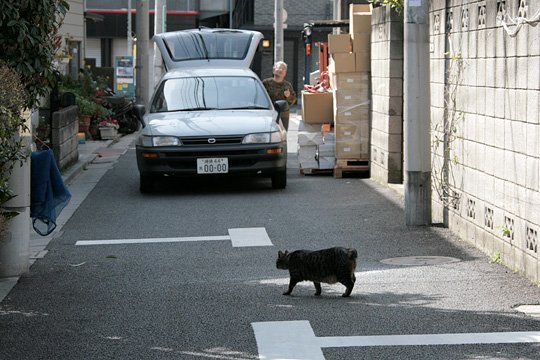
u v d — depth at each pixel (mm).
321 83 21547
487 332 7949
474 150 11875
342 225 13859
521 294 9266
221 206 16047
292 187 18484
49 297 9586
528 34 9820
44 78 10539
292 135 31516
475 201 11844
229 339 7914
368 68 19719
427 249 11852
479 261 10969
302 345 7691
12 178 10453
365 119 19844
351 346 7629
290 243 12562
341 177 20031
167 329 8273
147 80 36781
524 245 10000
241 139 17609
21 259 10609
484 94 11414
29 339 8016
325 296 9391
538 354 7312
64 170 20672
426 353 7395
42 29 10273
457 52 12570
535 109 9602
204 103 19031
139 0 36500
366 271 10594
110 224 14344
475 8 11766
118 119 33562
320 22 26016
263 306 9031
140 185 17938
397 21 17875
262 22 60156
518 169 10148
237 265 11141
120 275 10648
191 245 12516
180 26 65812
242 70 20141
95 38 67688
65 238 13164
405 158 13656
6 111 8406
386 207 15461
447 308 8781
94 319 8664
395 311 8711
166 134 17516
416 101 13508
